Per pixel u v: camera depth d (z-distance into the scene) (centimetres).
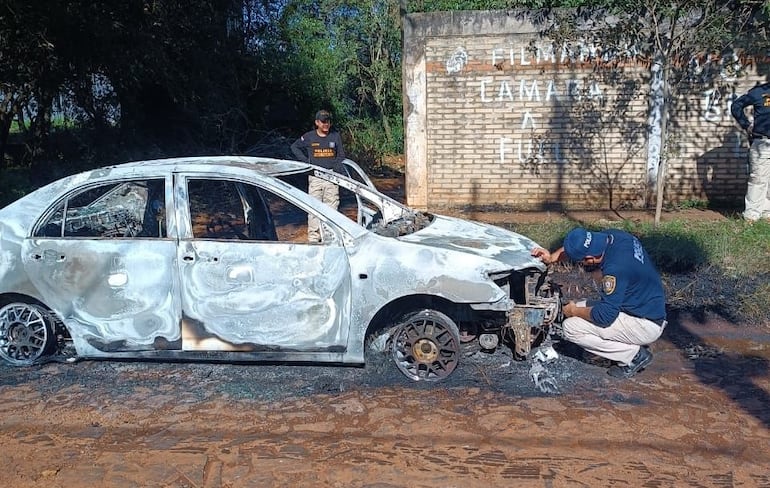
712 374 528
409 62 1111
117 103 1408
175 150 1521
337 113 1945
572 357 556
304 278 496
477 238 541
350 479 384
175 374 530
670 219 1007
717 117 1082
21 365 540
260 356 508
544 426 443
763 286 698
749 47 1045
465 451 413
